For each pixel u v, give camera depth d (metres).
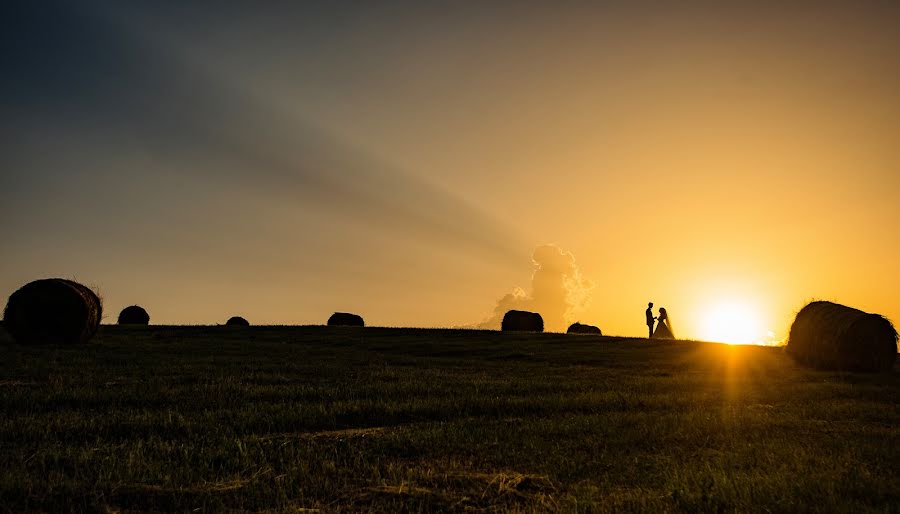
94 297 29.66
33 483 7.08
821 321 24.09
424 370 20.61
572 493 6.98
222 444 9.17
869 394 16.34
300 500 6.77
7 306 27.62
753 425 10.98
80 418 10.83
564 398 14.04
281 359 23.53
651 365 24.09
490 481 7.40
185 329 39.72
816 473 7.55
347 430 10.70
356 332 39.00
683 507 6.39
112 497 6.84
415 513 6.41
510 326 45.06
